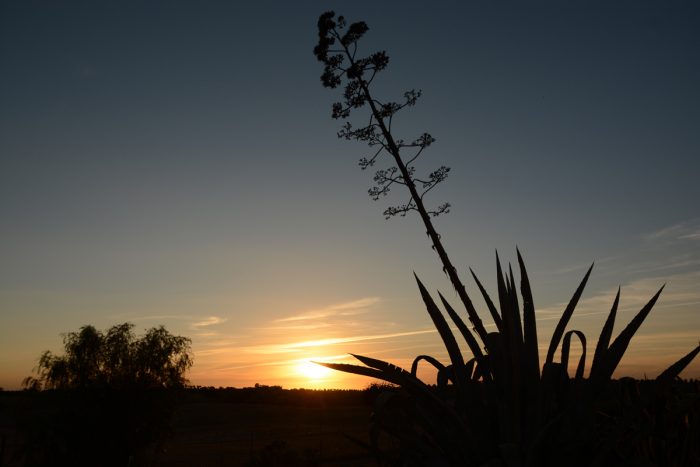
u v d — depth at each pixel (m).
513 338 2.62
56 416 32.06
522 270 3.01
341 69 13.74
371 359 2.86
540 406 2.64
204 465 43.72
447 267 10.42
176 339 35.50
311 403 115.38
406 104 13.18
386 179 12.41
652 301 2.66
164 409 34.00
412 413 2.95
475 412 2.82
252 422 91.75
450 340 3.02
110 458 32.50
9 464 31.48
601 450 2.41
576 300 2.86
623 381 3.04
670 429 2.71
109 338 34.34
